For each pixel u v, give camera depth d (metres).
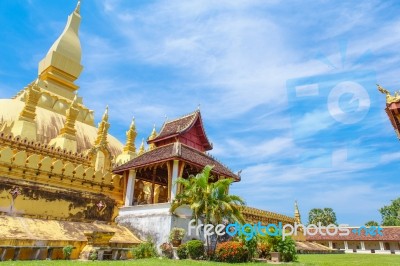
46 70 29.36
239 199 14.68
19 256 11.51
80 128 25.80
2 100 23.83
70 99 29.08
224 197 14.47
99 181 18.95
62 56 29.53
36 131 20.59
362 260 19.09
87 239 13.50
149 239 15.87
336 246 45.03
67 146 21.05
